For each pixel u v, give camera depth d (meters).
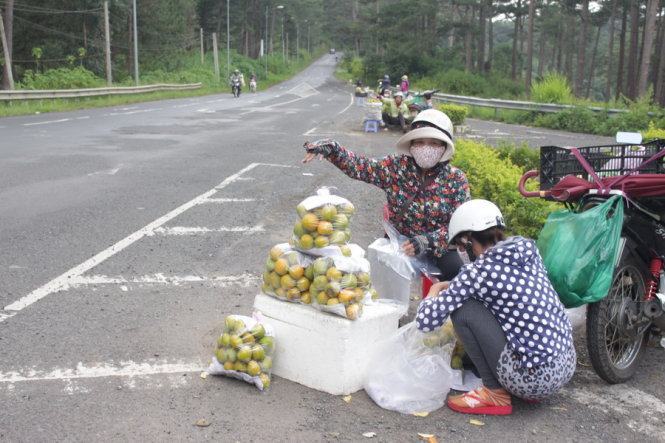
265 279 4.04
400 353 3.75
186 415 3.44
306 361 3.84
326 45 176.00
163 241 6.72
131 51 58.50
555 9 77.00
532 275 3.49
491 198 7.30
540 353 3.42
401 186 4.35
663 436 3.45
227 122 21.48
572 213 3.99
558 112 24.50
